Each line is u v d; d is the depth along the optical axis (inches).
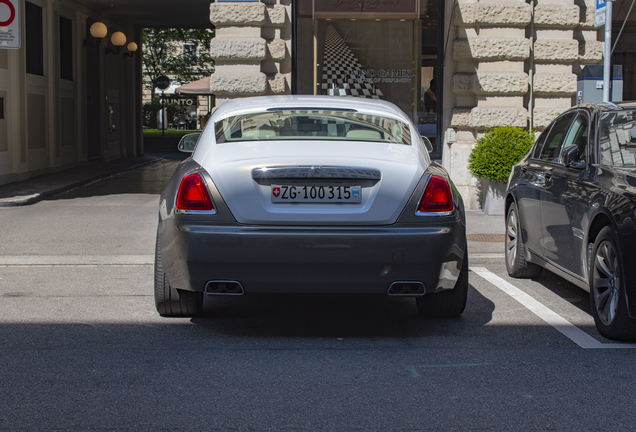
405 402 143.6
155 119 1715.1
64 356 172.6
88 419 133.6
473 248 326.0
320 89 475.5
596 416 136.6
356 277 175.8
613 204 187.2
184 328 199.3
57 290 246.2
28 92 592.7
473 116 453.1
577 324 206.5
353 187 176.2
